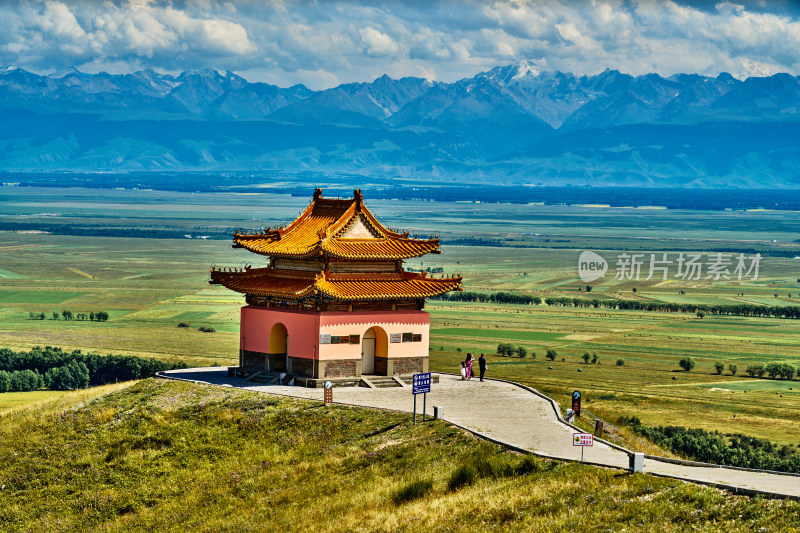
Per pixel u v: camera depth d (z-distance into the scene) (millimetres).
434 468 67438
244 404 88062
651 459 65125
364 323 95188
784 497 52188
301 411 84375
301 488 70438
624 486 57438
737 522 50938
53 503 76375
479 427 75438
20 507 76312
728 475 59219
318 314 92875
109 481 78375
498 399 89312
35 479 80875
